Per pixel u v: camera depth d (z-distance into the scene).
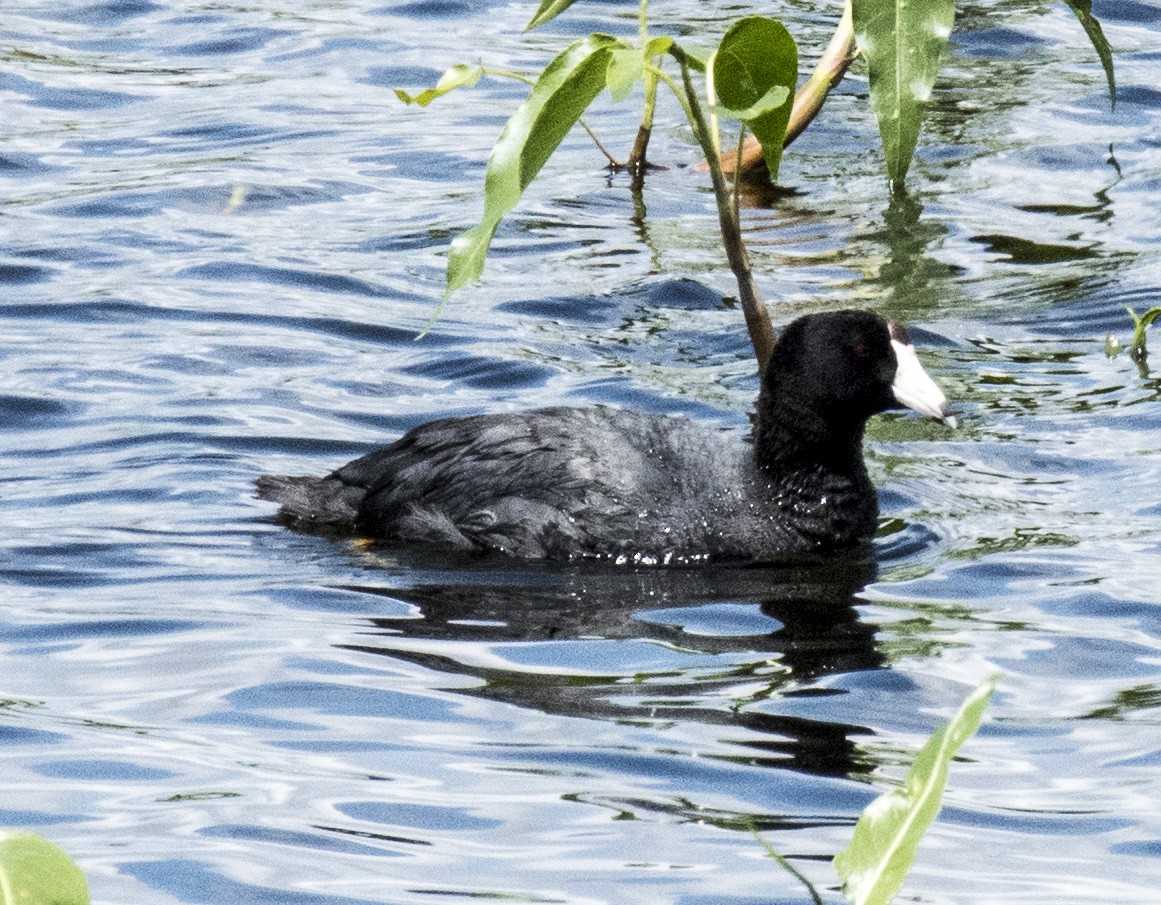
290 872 7.25
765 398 12.09
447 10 22.73
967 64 21.45
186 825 7.65
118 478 12.34
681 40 20.70
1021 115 19.92
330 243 16.89
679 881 7.20
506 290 15.92
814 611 10.47
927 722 8.77
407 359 14.57
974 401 13.80
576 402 13.80
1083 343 14.80
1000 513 11.93
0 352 14.45
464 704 8.98
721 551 11.62
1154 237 16.91
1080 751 8.46
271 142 19.11
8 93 20.12
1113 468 12.52
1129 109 19.95
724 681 9.32
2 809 7.80
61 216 17.28
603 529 11.58
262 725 8.70
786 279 16.09
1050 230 17.17
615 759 8.32
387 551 11.54
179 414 13.41
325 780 8.09
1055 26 22.56
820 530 11.78
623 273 16.28
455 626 10.15
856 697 9.09
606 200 18.08
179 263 16.34
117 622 10.08
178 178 18.17
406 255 16.67
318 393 13.88
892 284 15.94
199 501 12.08
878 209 17.75
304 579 10.89
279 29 22.22
